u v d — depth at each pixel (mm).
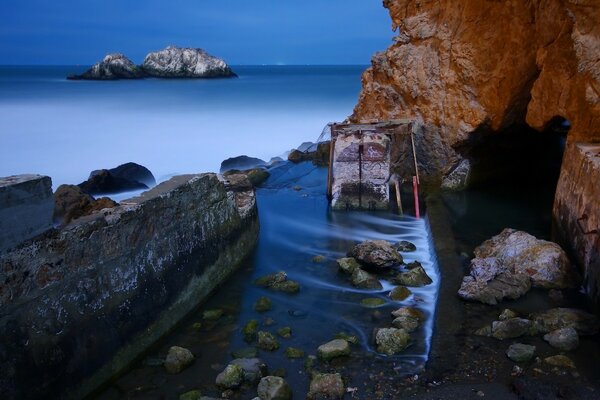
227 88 45719
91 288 5648
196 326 7125
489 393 5262
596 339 6230
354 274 8500
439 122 13984
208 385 5734
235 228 9227
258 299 7914
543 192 13773
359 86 47938
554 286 7668
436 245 9477
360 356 6164
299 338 6719
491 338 6309
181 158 20219
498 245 8797
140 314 6375
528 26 11805
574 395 5125
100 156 19281
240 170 17156
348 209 12805
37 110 28094
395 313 7160
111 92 40938
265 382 5426
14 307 4754
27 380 4812
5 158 18125
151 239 6680
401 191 14000
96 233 5766
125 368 6066
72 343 5332
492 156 14719
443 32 13992
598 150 8438
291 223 11969
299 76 80562
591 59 9180
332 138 13047
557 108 10312
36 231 5051
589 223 7555
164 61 72188
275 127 26203
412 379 5590
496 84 12859
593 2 9047
